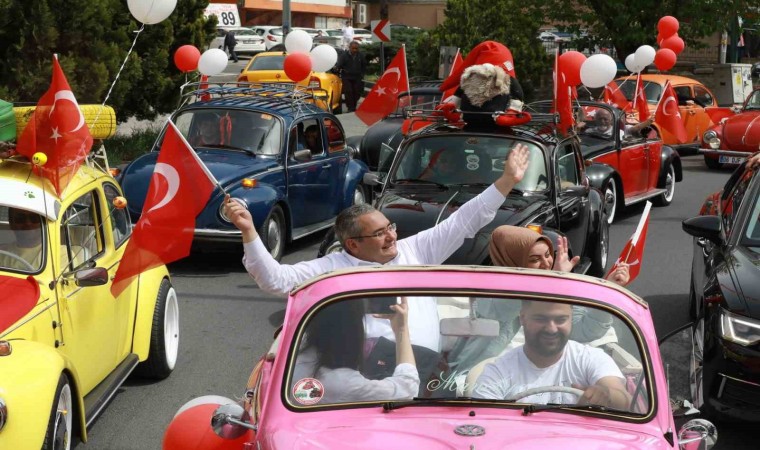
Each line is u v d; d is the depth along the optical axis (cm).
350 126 2808
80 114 656
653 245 1440
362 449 371
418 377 421
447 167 1033
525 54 3075
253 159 1306
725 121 2220
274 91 1470
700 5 3044
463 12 3158
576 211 1071
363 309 430
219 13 5806
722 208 923
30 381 539
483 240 883
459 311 431
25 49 1681
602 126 1630
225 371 855
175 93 2138
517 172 591
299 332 425
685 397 568
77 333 657
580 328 427
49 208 646
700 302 771
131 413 747
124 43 1917
